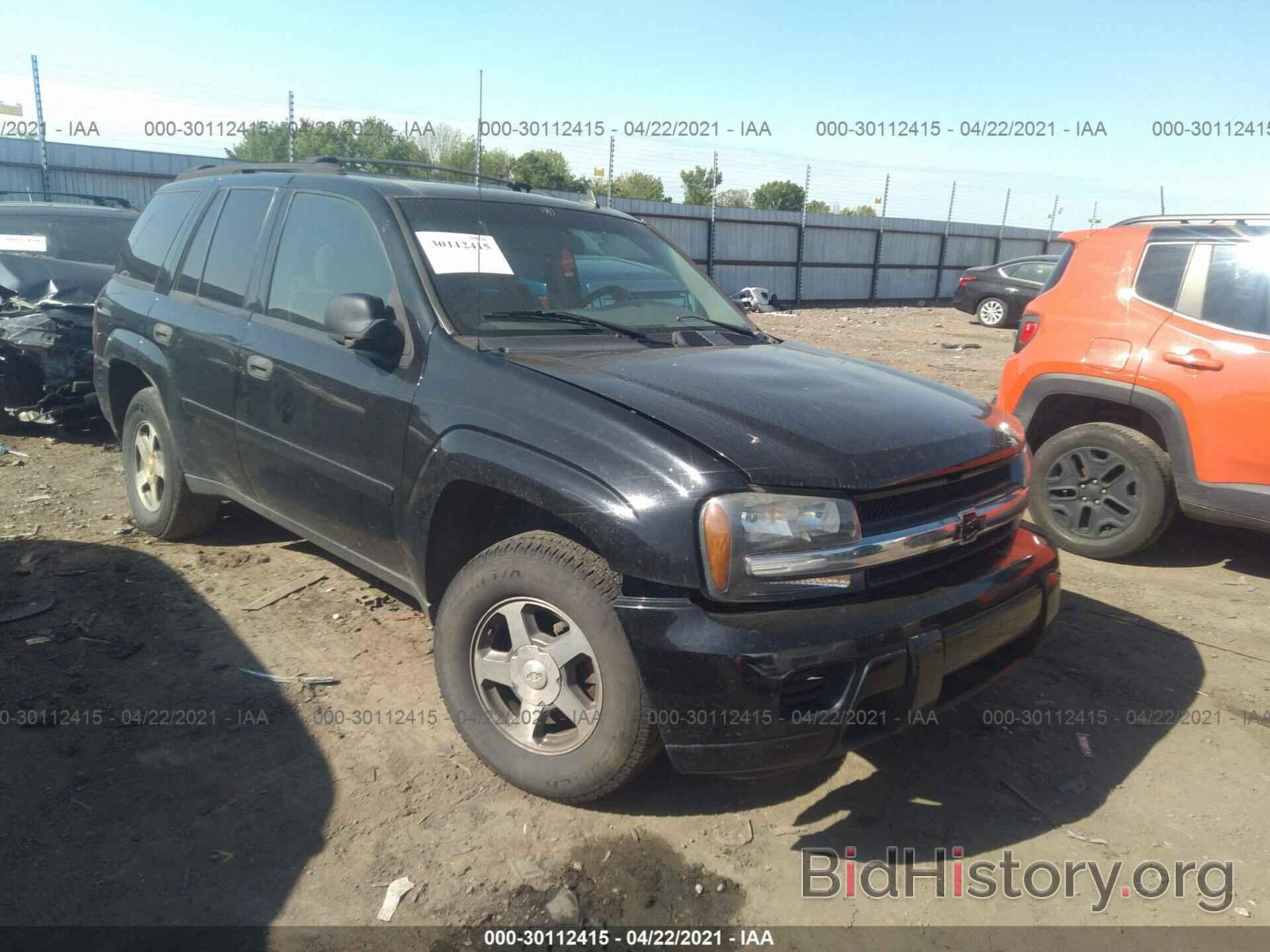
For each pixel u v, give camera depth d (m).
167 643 3.83
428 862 2.65
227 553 4.82
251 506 4.12
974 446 2.96
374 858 2.65
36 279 7.29
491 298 3.38
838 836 2.84
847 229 31.52
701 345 3.57
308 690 3.53
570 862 2.68
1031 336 5.46
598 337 3.44
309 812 2.83
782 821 2.90
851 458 2.63
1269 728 3.51
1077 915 2.55
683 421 2.68
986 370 13.00
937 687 2.66
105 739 3.13
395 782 3.00
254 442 3.88
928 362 13.98
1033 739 3.41
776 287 30.11
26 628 3.88
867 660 2.49
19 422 7.11
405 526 3.18
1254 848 2.85
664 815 2.90
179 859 2.60
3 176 16.94
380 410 3.24
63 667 3.59
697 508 2.49
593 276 3.82
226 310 4.12
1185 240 4.88
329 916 2.43
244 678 3.58
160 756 3.06
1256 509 4.54
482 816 2.86
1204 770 3.25
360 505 3.39
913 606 2.63
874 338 18.12
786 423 2.74
